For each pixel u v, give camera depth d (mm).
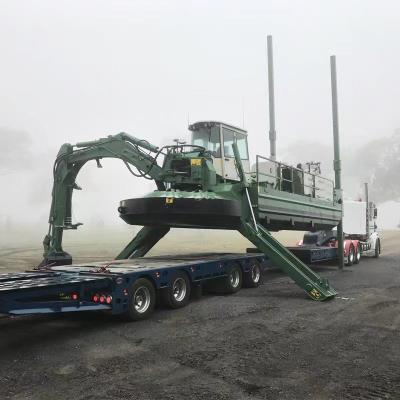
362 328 7141
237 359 5527
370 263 19109
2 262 18250
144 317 7930
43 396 4348
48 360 5527
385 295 10336
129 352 5863
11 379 4836
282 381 4754
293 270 10086
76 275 7613
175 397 4316
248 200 10789
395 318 7883
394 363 5363
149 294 8094
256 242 10586
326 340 6418
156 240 12828
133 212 10086
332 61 17312
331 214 15672
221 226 10586
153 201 9805
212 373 5016
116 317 7855
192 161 10602
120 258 12836
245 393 4422
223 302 9539
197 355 5703
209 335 6723
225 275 10617
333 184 16469
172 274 8742
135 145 11516
